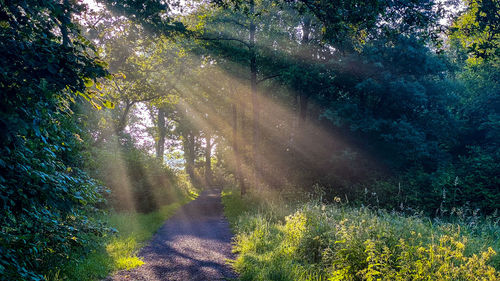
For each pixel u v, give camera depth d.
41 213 4.67
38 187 3.88
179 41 20.83
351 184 19.02
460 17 11.85
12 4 3.47
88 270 6.27
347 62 18.95
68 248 5.95
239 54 20.69
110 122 17.84
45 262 5.57
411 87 18.27
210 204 23.52
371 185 18.33
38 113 3.60
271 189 20.30
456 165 18.31
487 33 12.05
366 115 18.80
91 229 6.64
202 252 8.97
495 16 11.53
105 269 6.62
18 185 3.71
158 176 20.58
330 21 8.99
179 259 8.06
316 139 21.50
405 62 18.91
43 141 4.17
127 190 16.27
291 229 9.26
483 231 8.70
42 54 3.30
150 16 16.88
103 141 17.83
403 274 4.80
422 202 16.28
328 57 20.67
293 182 20.05
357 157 19.59
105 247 8.10
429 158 19.34
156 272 6.88
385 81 18.75
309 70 19.42
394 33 11.03
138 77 22.98
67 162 6.55
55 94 3.80
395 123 18.34
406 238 6.63
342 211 10.41
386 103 19.72
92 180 6.52
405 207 15.70
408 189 17.34
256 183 20.88
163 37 18.05
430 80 20.81
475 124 20.02
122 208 15.89
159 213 16.30
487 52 11.80
